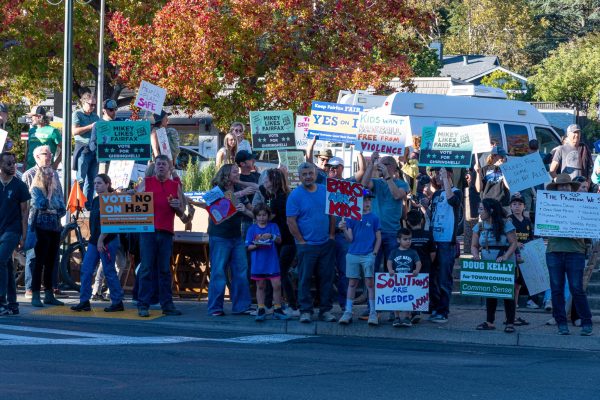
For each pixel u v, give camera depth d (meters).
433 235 17.14
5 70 43.53
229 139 20.27
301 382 11.34
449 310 18.33
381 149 18.72
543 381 11.91
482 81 74.00
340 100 27.45
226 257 17.84
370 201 16.77
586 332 15.97
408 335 16.48
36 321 16.94
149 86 21.14
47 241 18.80
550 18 98.56
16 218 17.47
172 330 16.50
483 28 95.00
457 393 10.95
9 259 17.53
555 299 16.08
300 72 37.66
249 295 18.06
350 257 16.69
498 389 11.26
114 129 18.73
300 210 16.75
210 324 17.23
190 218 19.31
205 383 11.09
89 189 22.89
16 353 12.93
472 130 17.72
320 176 17.98
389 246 17.23
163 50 37.44
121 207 17.59
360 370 12.35
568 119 50.12
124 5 41.56
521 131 27.00
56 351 13.21
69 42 23.48
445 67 79.06
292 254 17.58
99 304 19.48
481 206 16.55
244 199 18.27
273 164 30.64
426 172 22.42
